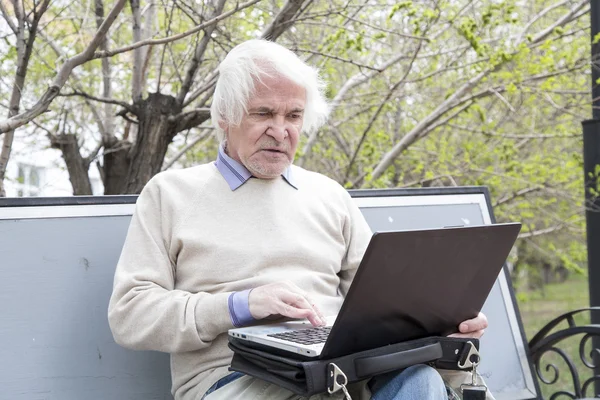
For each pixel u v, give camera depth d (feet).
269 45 7.06
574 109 17.47
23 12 9.47
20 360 7.07
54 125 15.34
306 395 5.37
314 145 17.29
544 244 25.02
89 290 7.50
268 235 6.96
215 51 13.04
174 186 6.98
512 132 18.71
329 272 7.24
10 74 12.65
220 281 6.74
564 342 26.07
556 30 14.05
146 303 6.38
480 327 6.53
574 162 16.98
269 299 6.10
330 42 12.76
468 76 15.51
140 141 10.99
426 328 6.19
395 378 5.72
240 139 6.98
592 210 11.33
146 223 6.82
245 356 5.92
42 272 7.35
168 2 12.92
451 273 5.95
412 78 16.40
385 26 15.02
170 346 6.33
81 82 14.62
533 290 39.40
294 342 5.60
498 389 9.12
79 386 7.25
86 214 7.68
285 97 6.90
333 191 7.70
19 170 15.44
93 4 13.12
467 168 16.72
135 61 11.85
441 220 9.65
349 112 17.34
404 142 15.34
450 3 14.96
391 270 5.42
